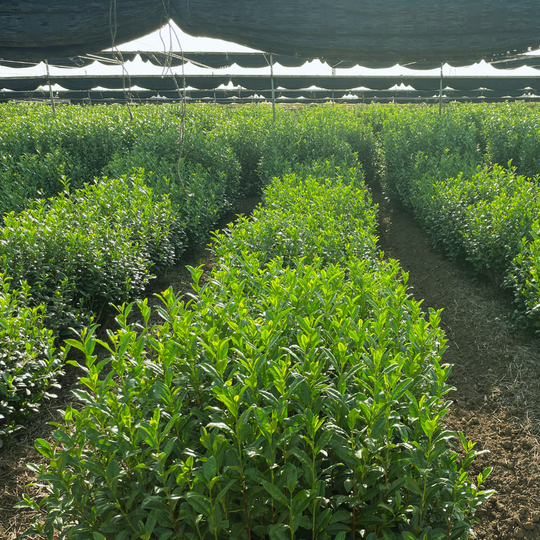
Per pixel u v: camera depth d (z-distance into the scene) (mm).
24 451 4207
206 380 2924
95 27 5441
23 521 3469
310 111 20656
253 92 36062
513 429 4410
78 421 2363
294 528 2119
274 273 4234
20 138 13445
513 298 6621
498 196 7750
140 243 7098
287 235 5789
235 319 3316
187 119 15781
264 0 5359
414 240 9789
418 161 11070
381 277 4242
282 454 2494
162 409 2615
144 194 8391
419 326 3086
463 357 5680
